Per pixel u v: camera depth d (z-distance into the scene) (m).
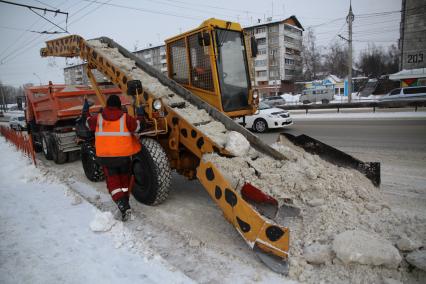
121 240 3.58
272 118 12.48
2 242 3.66
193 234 3.70
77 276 2.95
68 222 4.16
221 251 3.29
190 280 2.79
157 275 2.90
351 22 24.94
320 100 35.78
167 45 5.92
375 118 14.51
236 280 2.78
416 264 2.58
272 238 2.88
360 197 3.78
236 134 4.11
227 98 5.23
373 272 2.64
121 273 2.96
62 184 5.91
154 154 4.36
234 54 5.38
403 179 5.37
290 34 63.88
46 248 3.49
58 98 7.83
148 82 5.38
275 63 58.56
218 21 5.03
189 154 4.75
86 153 6.09
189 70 5.47
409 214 3.28
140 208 4.61
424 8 32.91
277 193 3.64
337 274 2.71
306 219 3.46
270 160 4.09
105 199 5.07
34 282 2.89
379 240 2.83
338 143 8.95
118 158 4.09
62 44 8.06
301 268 2.85
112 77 5.97
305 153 4.54
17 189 5.80
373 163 4.20
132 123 4.14
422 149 7.60
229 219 3.29
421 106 16.88
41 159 9.12
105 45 6.98
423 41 33.44
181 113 4.59
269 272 2.88
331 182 3.88
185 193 5.20
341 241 2.80
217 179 3.37
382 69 59.25
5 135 13.47
